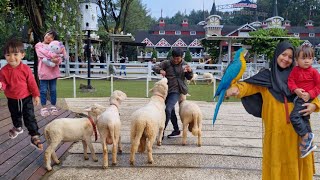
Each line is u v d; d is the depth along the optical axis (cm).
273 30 2142
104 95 1296
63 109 804
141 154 526
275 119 301
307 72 294
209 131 695
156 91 531
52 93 715
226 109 996
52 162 479
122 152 540
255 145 595
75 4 891
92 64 2061
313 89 290
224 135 663
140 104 1041
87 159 500
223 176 447
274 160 301
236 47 3023
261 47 2070
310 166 306
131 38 2364
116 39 2417
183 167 476
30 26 853
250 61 2489
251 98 323
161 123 540
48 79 701
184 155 527
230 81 308
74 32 903
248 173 459
